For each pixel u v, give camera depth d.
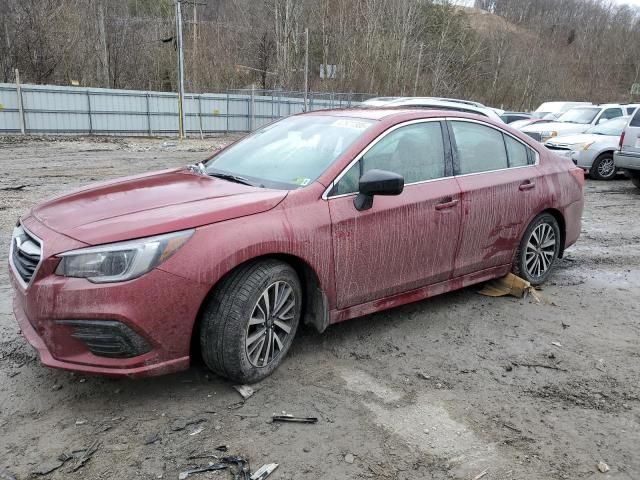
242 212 3.37
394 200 4.04
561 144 13.84
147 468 2.78
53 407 3.26
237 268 3.36
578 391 3.66
